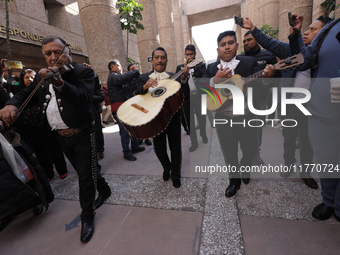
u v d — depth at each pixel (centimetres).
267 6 716
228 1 1598
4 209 149
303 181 183
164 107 166
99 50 478
